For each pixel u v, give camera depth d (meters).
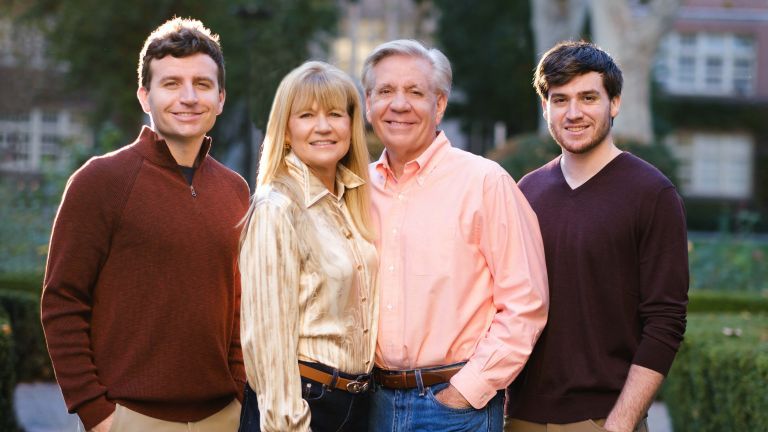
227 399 3.27
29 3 17.95
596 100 3.25
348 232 3.13
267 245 2.91
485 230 3.21
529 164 11.07
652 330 3.14
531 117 25.94
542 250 3.27
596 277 3.21
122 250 3.07
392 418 3.22
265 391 2.88
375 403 3.26
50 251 3.08
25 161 18.41
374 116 3.31
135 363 3.06
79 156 11.96
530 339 3.14
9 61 18.53
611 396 3.19
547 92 3.36
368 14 31.97
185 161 3.24
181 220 3.11
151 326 3.06
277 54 12.05
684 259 3.17
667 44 31.95
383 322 3.21
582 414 3.19
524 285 3.15
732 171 31.56
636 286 3.21
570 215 3.28
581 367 3.20
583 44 3.33
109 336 3.08
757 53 31.88
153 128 3.24
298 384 2.90
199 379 3.12
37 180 14.77
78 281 3.05
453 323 3.17
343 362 3.01
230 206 3.27
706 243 11.81
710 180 31.55
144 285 3.07
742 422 4.33
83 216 3.04
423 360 3.18
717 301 9.13
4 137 18.53
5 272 9.34
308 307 2.99
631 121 14.28
